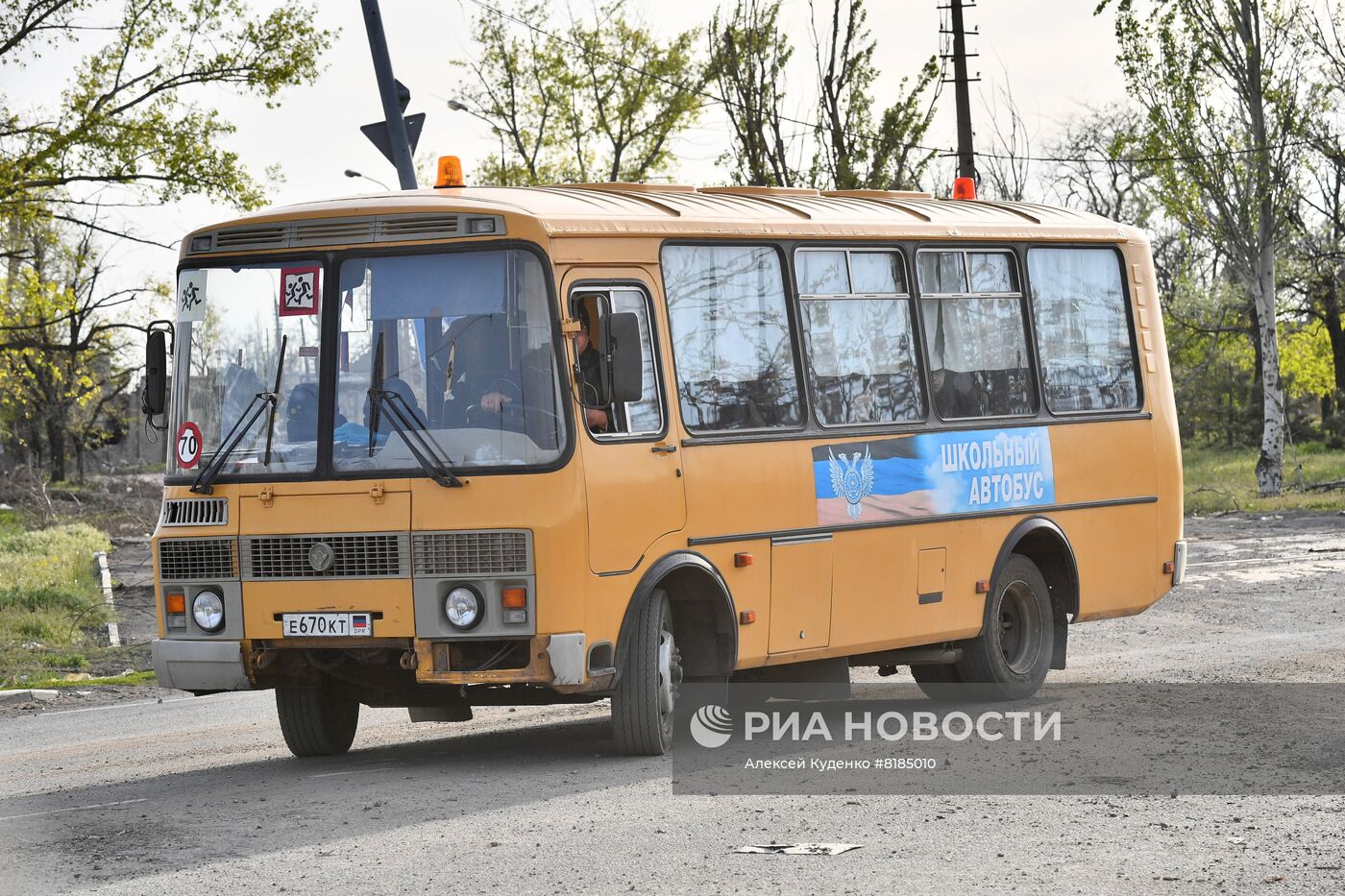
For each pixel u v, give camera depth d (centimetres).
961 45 3700
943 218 1287
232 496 974
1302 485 4112
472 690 1005
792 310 1135
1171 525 1434
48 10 2894
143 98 2978
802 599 1112
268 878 718
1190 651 1548
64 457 7688
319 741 1091
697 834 788
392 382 962
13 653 1919
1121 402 1407
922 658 1234
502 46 5347
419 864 735
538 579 927
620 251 1010
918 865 715
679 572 1039
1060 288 1367
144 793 970
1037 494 1308
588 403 962
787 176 3309
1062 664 1337
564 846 765
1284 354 6494
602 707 1386
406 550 938
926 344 1238
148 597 2638
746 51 3288
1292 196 4219
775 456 1097
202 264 1011
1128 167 5803
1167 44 4316
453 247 966
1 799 994
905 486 1197
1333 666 1377
